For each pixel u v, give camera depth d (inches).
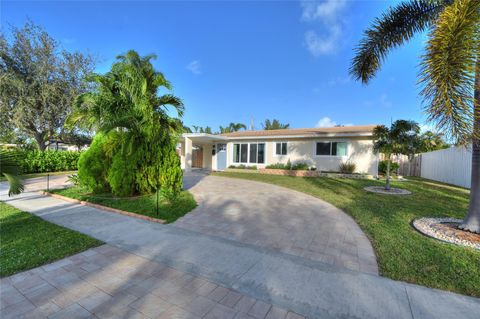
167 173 319.0
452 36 132.0
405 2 244.5
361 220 217.8
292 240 170.6
